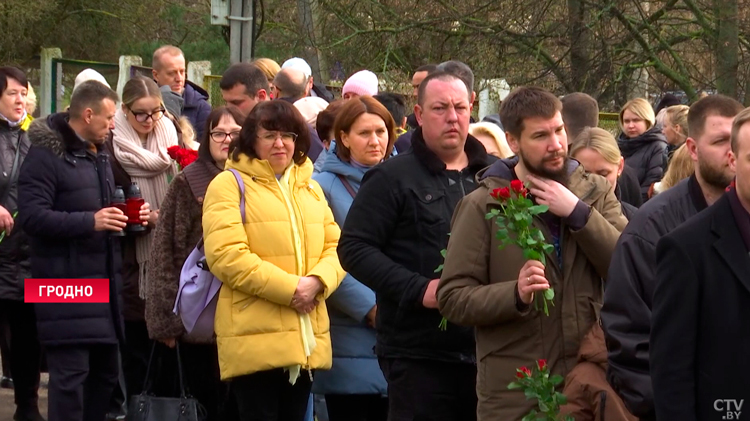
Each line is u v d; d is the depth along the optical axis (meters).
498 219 6.50
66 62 28.44
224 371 8.84
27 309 11.96
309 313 8.84
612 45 27.48
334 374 9.34
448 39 29.38
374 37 29.55
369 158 9.52
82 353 10.19
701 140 6.46
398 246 8.03
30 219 9.98
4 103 11.86
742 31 27.20
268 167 8.87
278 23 35.62
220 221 8.71
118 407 12.66
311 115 12.70
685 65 28.06
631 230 6.37
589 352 6.64
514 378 6.80
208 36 40.44
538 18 27.70
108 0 39.44
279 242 8.79
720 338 5.26
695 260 5.30
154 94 11.34
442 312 7.05
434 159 8.05
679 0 27.41
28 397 12.17
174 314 9.65
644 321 6.12
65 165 10.16
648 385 6.04
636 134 14.97
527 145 6.85
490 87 23.14
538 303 6.76
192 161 10.70
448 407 7.88
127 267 11.11
